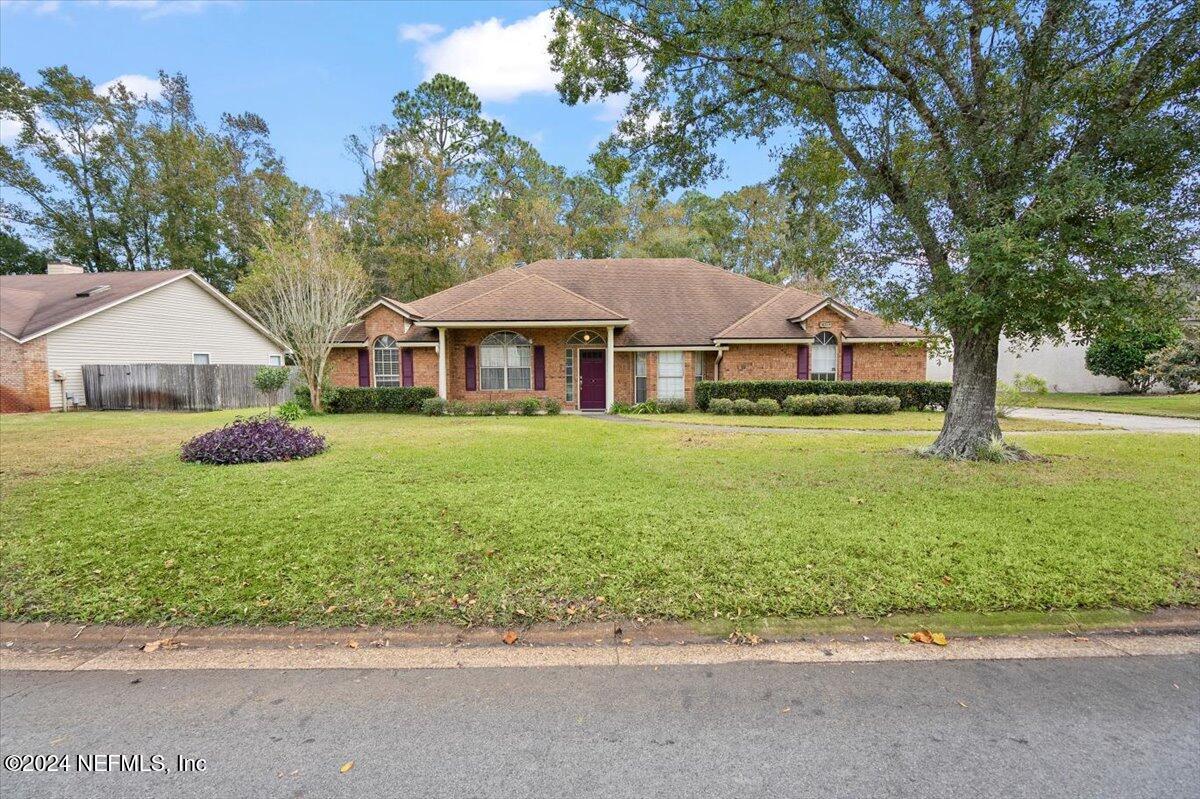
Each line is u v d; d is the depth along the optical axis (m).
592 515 5.54
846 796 2.18
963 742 2.52
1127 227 6.03
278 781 2.30
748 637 3.49
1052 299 6.63
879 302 8.52
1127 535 4.93
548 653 3.36
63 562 4.48
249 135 38.41
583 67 9.13
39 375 18.11
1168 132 6.24
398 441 10.71
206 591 4.02
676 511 5.67
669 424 14.43
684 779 2.28
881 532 5.00
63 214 34.94
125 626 3.69
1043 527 5.14
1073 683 3.00
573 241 38.62
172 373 19.00
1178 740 2.52
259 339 26.95
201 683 3.08
